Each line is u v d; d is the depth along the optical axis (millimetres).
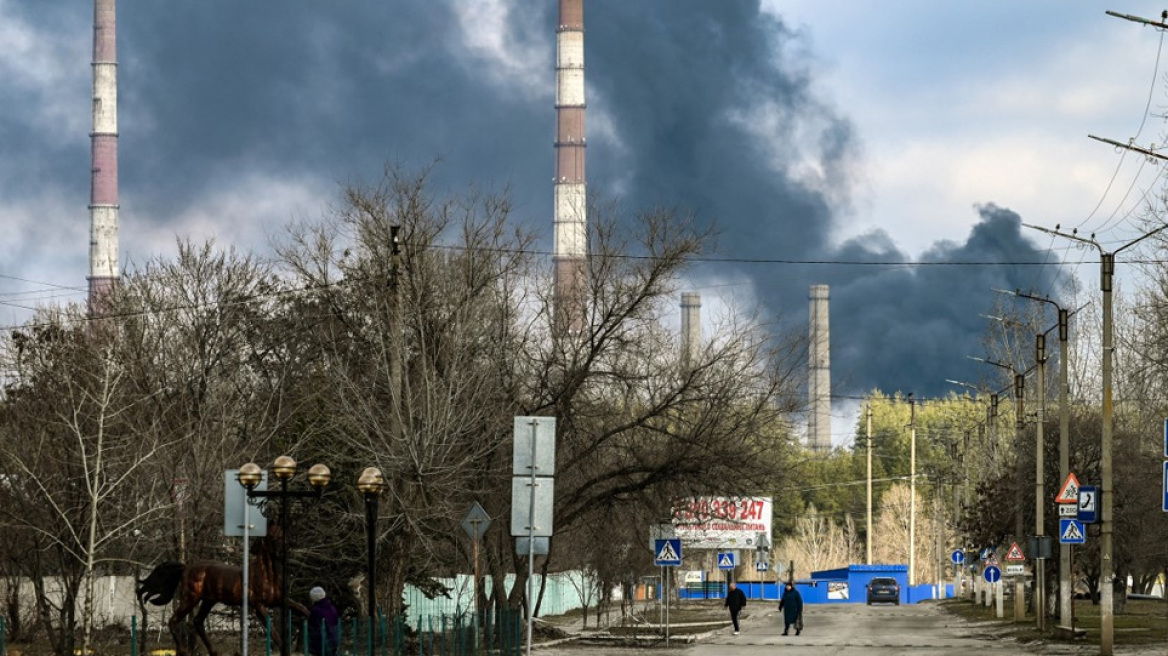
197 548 44938
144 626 40688
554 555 67625
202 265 61031
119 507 43938
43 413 46656
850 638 64250
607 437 55688
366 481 34844
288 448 50375
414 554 52781
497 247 54656
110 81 183875
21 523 45594
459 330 51594
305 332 59531
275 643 49844
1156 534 78250
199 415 49562
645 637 62781
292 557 49094
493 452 54062
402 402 49250
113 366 47688
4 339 51125
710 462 55781
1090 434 81438
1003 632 66500
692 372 55594
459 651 41094
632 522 58906
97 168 183750
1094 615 82875
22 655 44312
